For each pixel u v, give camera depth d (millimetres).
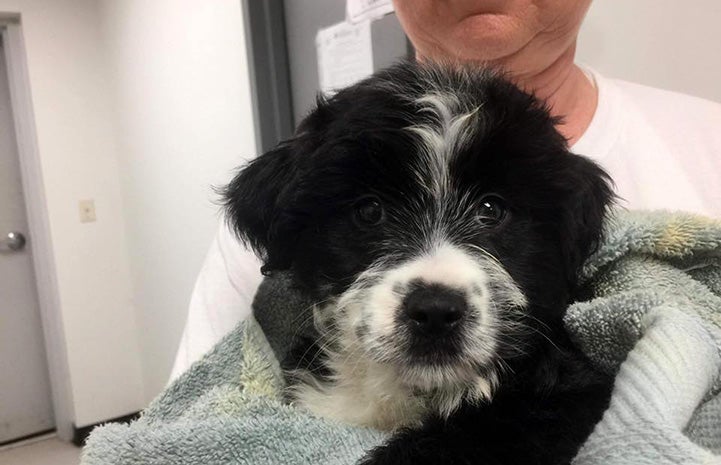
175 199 3006
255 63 2162
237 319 1139
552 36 1051
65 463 3355
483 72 921
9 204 3607
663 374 603
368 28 1778
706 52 1477
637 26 1557
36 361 3738
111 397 3693
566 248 833
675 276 795
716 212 1106
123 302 3707
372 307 801
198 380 920
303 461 752
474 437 690
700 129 1183
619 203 958
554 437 682
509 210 827
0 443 3664
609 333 737
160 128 3045
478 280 785
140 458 755
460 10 1005
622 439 565
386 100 835
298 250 890
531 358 784
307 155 862
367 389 884
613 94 1197
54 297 3549
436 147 810
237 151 2432
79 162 3529
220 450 761
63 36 3445
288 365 969
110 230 3643
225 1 2354
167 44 2842
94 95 3557
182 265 3047
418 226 820
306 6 2070
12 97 3504
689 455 528
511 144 806
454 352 772
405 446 690
